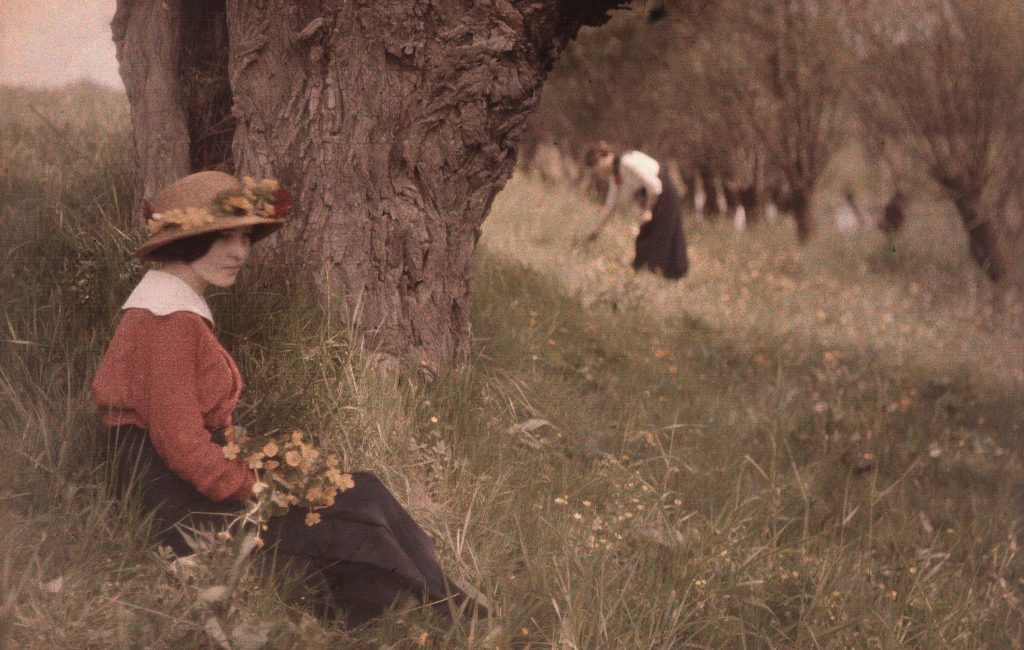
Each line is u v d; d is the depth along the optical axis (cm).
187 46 341
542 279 588
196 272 231
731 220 1495
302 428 294
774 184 1509
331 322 321
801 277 995
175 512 228
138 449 228
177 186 232
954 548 400
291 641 212
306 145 321
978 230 934
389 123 326
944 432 540
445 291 353
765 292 834
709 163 1420
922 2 913
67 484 237
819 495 420
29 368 279
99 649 201
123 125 354
